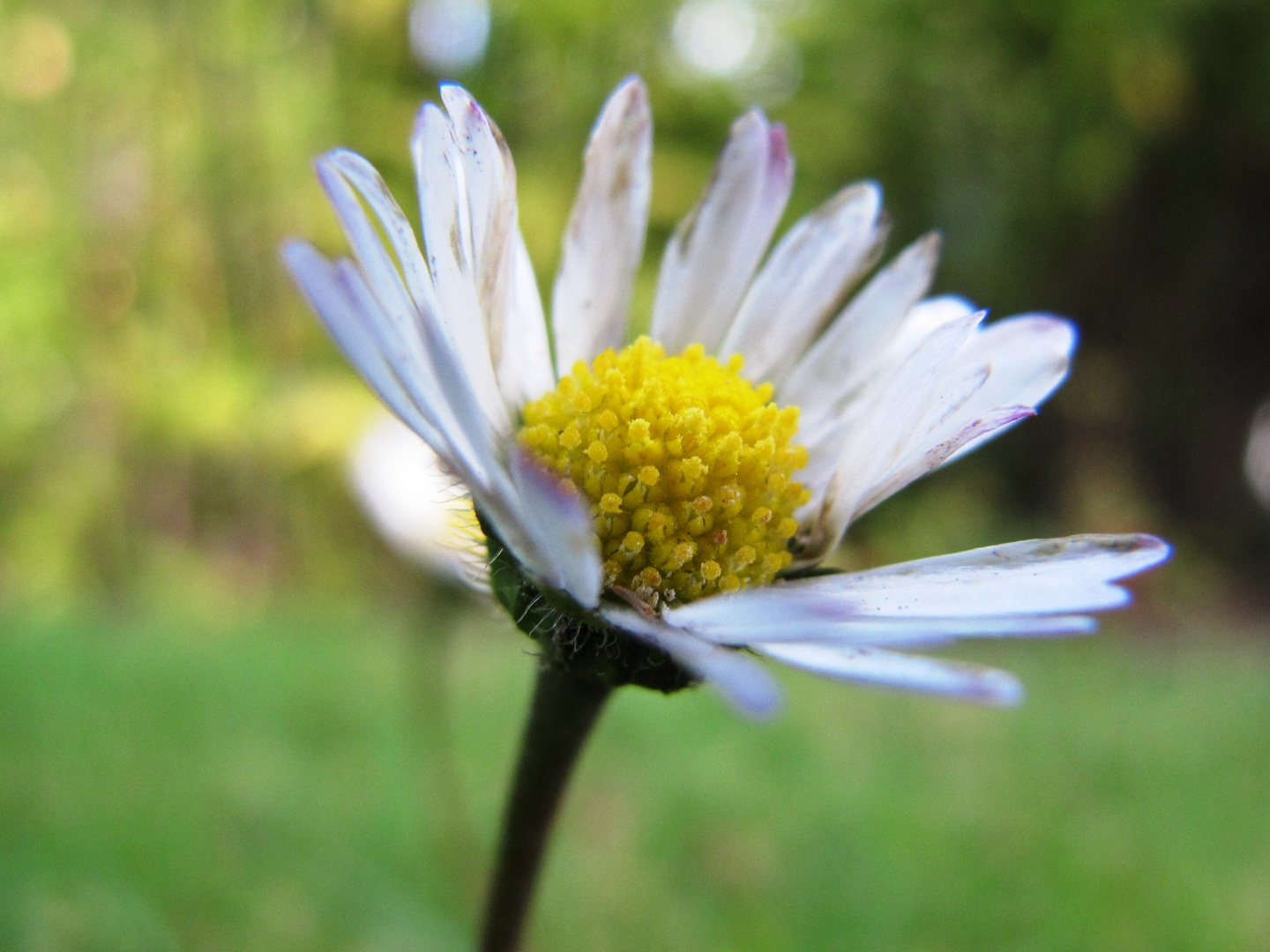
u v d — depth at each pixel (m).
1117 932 0.06
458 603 0.06
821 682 0.11
